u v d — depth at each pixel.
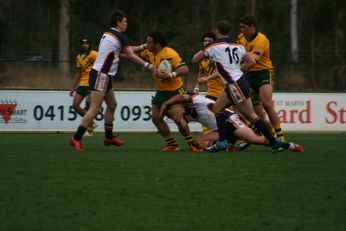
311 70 76.88
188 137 40.06
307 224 21.22
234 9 142.50
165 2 138.62
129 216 21.81
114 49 37.44
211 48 36.66
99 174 29.61
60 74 76.31
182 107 39.38
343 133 63.19
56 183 27.23
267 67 40.56
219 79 42.69
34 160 34.25
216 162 34.16
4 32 136.88
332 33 146.88
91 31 134.62
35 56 84.50
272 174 30.41
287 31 149.25
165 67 37.94
